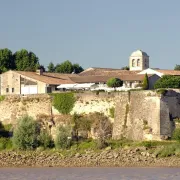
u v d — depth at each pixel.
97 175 192.75
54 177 192.25
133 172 196.38
